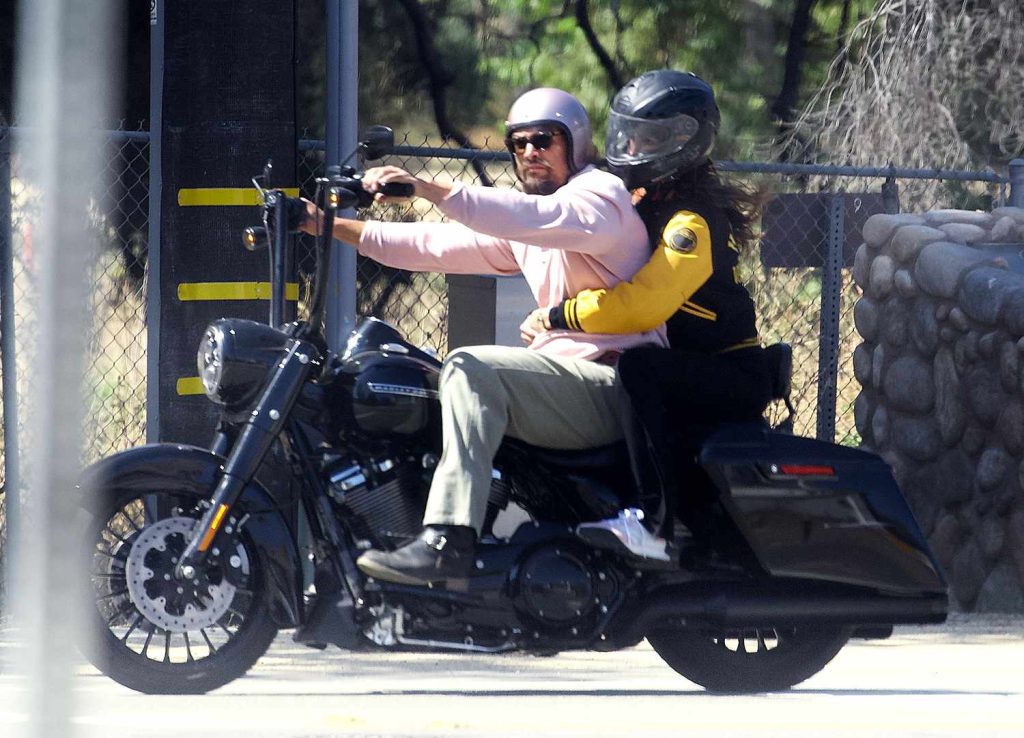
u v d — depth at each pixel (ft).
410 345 56.44
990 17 139.13
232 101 77.51
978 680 63.93
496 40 192.75
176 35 77.51
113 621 55.62
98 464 52.65
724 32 189.78
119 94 110.11
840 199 91.09
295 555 53.42
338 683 60.08
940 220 91.76
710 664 60.34
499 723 51.65
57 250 18.86
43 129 18.67
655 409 54.24
